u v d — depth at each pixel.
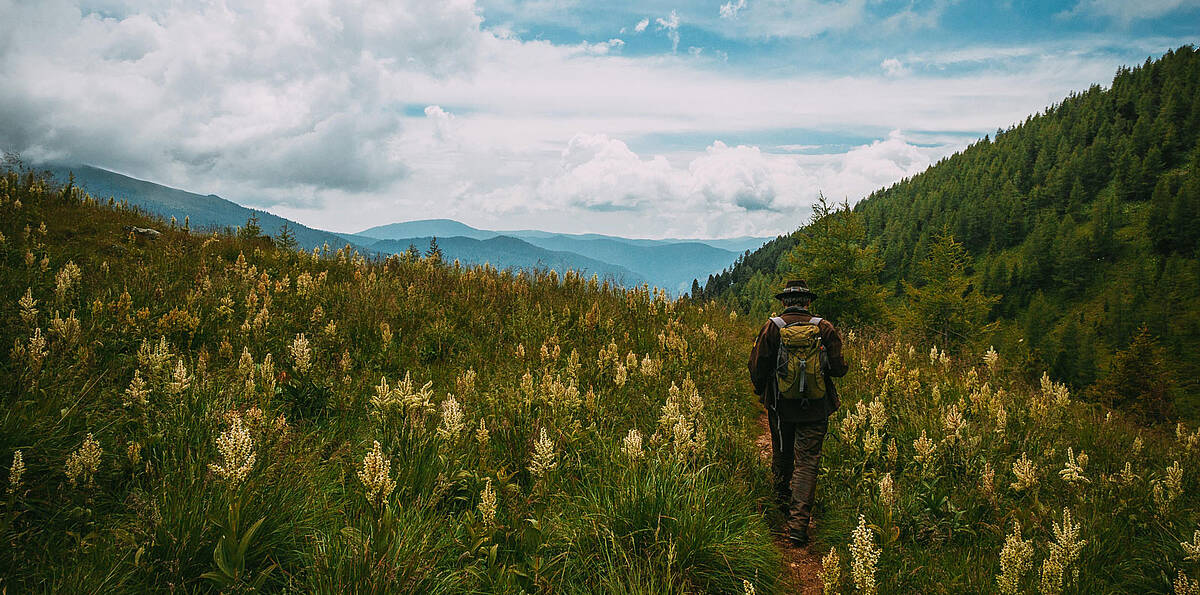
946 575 3.94
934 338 23.78
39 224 11.09
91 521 3.33
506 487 4.27
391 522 3.35
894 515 4.56
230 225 14.99
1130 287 154.75
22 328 5.50
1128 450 6.36
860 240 22.72
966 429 5.48
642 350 9.43
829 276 22.70
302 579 3.26
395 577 3.10
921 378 9.15
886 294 22.91
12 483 3.09
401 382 4.96
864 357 10.52
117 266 9.27
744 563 4.00
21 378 4.17
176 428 4.06
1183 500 4.88
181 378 4.38
